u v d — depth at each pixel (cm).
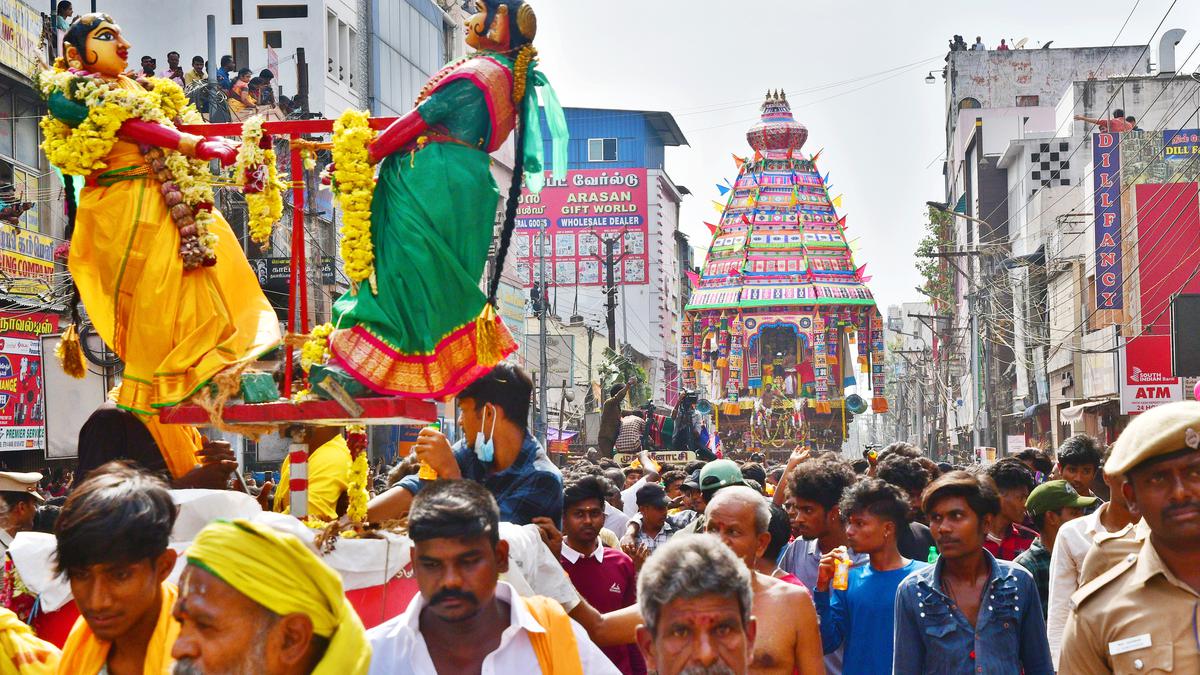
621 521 996
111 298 507
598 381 5866
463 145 495
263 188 499
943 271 6844
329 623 297
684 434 2250
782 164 8750
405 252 484
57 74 502
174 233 501
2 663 371
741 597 336
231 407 485
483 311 493
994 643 558
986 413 4000
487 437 552
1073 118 4612
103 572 340
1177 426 375
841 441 8506
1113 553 434
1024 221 5188
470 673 372
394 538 461
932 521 570
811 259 8544
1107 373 3669
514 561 456
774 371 8694
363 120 493
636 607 496
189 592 288
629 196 8681
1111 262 3453
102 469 371
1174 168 3466
